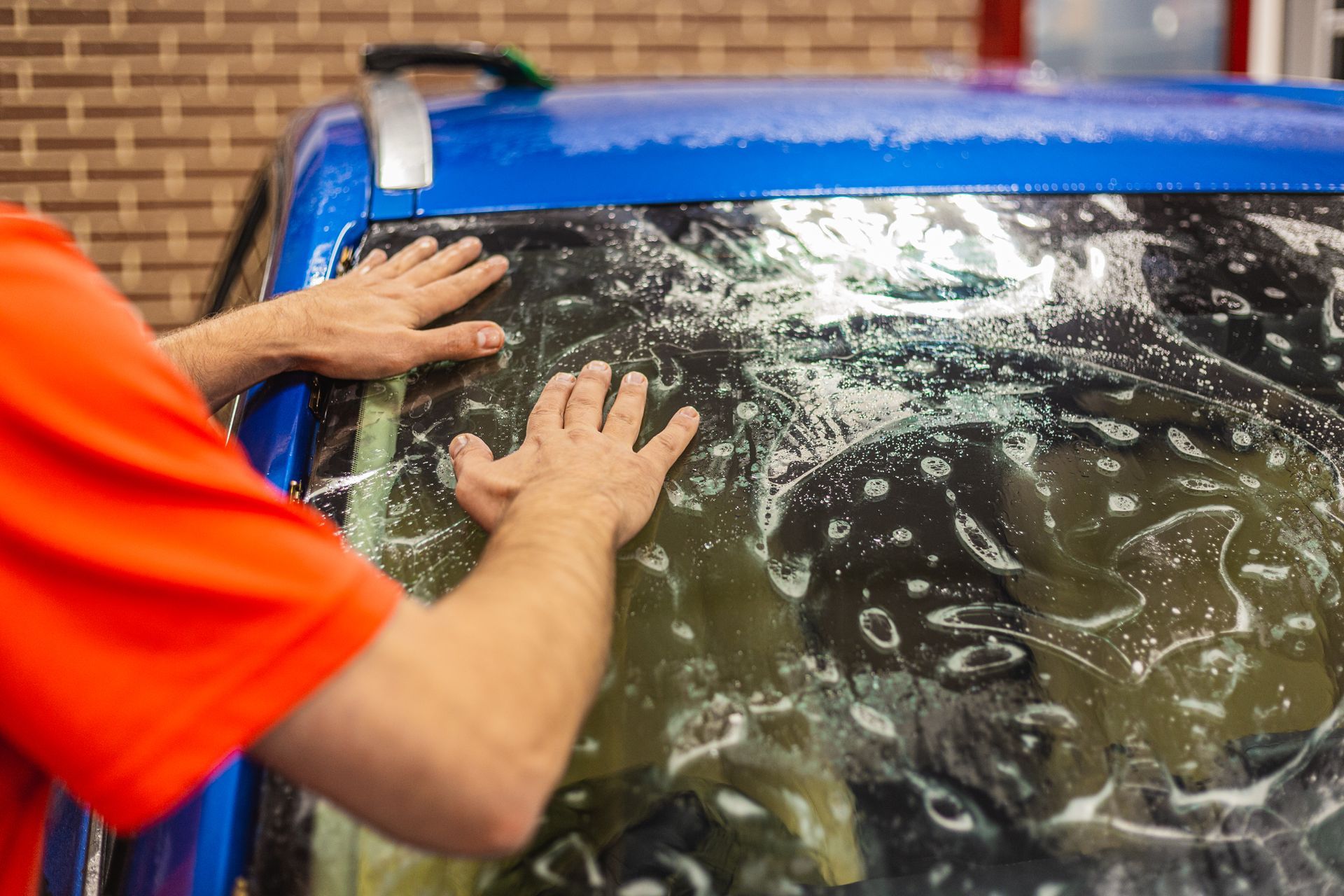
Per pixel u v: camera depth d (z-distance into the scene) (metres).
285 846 0.55
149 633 0.44
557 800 0.57
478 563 0.63
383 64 1.40
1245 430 0.77
